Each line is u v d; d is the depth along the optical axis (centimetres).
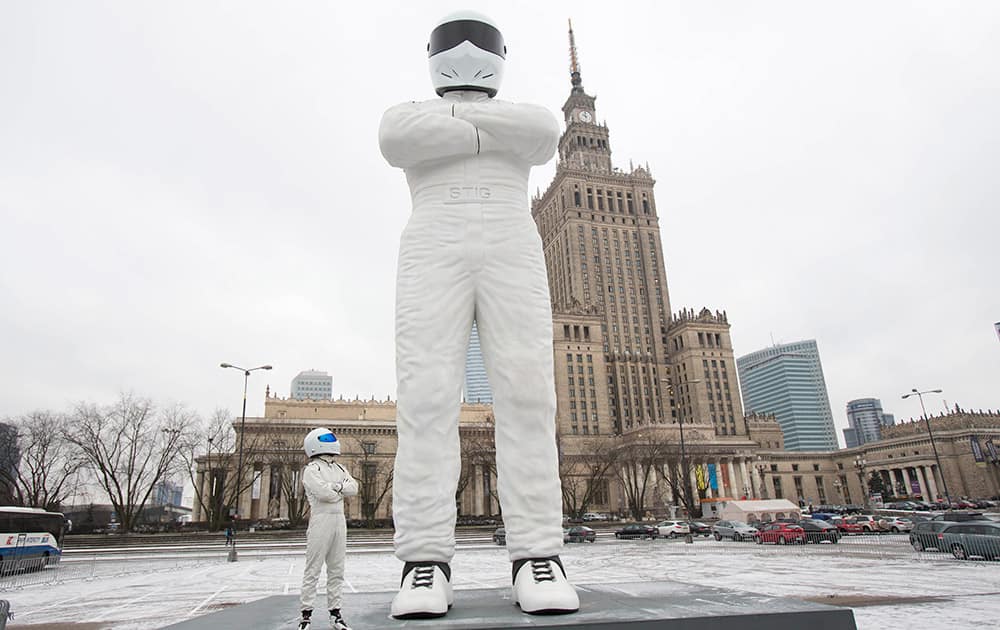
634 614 435
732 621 423
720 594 545
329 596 493
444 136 579
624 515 8231
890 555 2409
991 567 1895
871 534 4006
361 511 7888
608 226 13312
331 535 498
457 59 628
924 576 1666
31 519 2595
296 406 9269
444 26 639
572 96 14725
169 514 11331
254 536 5138
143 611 1320
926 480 10262
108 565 2814
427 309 562
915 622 966
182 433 5806
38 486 5800
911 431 10888
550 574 498
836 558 2336
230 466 6619
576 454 9562
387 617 480
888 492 10838
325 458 542
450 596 518
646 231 13488
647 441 8938
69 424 5653
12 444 5825
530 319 571
